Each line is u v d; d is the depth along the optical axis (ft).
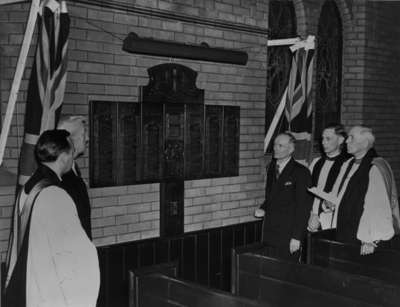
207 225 20.13
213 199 20.27
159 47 17.49
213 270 20.17
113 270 17.13
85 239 11.57
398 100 28.22
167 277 13.20
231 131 20.52
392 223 16.70
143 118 17.62
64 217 11.25
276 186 17.28
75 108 16.14
